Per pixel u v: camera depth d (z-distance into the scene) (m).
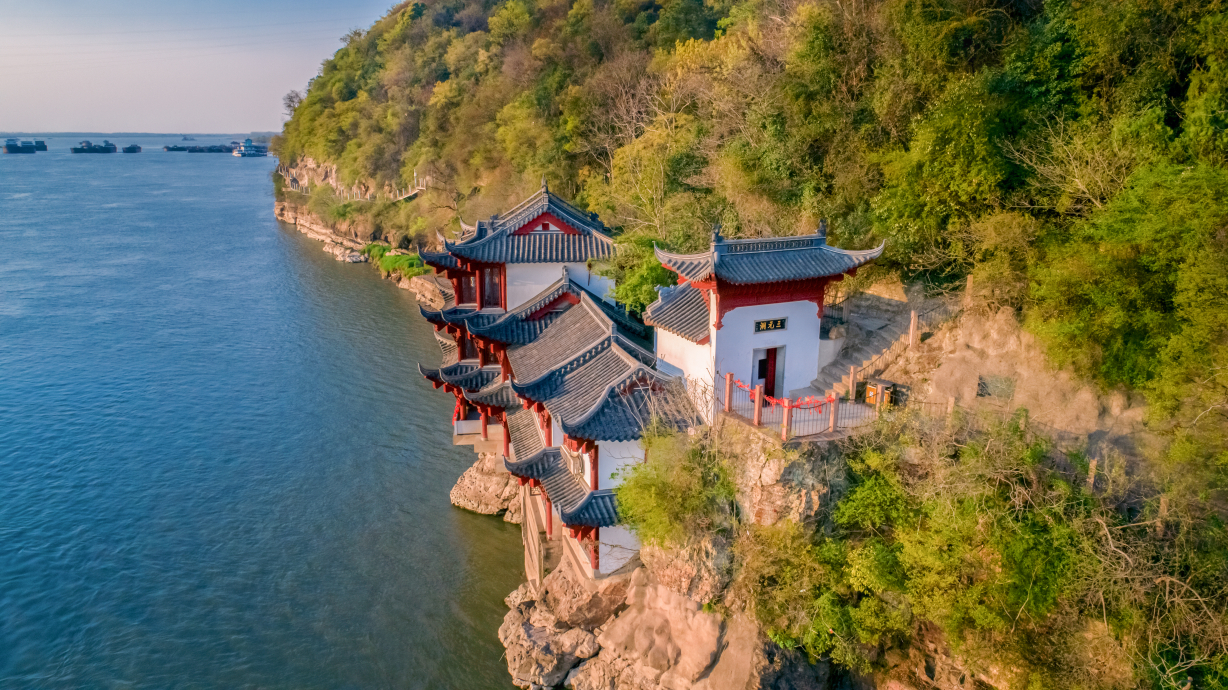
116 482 51.97
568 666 32.94
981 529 26.33
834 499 28.59
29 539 45.50
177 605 40.00
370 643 37.00
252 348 79.38
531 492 41.62
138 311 93.19
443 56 147.50
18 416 62.19
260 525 46.97
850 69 40.56
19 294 100.81
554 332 38.22
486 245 41.22
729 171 43.88
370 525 46.78
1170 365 25.20
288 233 154.38
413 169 126.62
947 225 33.62
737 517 29.30
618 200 57.53
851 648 27.42
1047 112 32.22
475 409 42.94
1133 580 24.02
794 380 33.09
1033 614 25.33
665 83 67.75
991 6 36.66
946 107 32.25
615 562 32.78
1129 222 26.56
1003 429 26.48
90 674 35.53
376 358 76.12
